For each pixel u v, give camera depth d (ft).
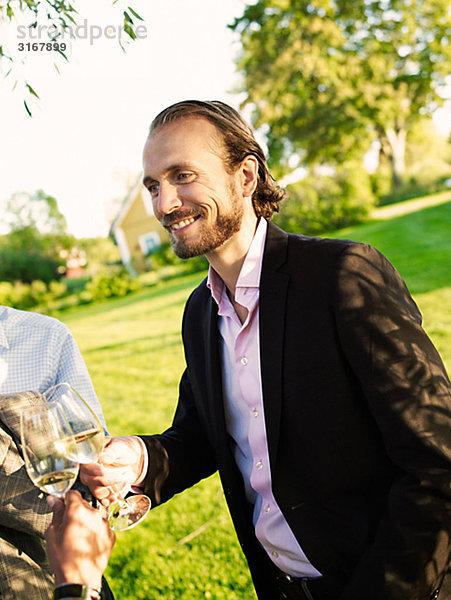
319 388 4.44
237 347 4.97
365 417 4.46
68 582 3.50
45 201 77.87
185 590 9.36
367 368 4.23
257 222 5.21
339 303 4.37
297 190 61.98
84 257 79.41
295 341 4.54
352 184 62.95
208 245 4.77
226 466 5.16
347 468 4.48
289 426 4.58
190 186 4.66
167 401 20.72
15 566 4.43
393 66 74.79
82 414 4.37
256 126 73.67
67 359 5.70
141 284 65.51
